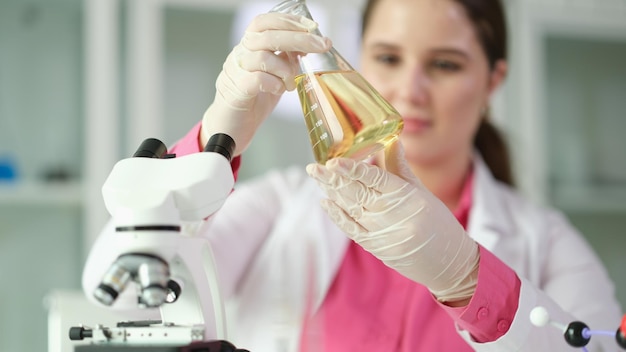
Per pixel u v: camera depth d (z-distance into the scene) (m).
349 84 1.06
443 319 1.64
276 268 1.80
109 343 0.93
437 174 1.90
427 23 1.75
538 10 3.57
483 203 1.87
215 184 0.94
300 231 1.84
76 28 3.17
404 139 1.78
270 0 3.32
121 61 3.19
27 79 3.14
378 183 1.09
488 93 2.00
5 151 3.10
